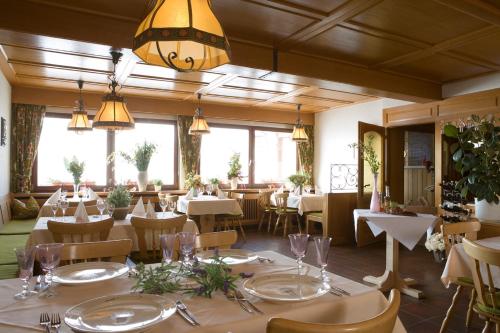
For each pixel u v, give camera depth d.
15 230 4.44
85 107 6.16
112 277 1.57
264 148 8.03
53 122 6.24
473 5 2.96
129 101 6.46
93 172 6.53
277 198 6.63
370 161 4.13
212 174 7.48
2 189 5.04
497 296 2.17
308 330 0.90
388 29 3.50
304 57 4.23
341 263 4.67
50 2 2.93
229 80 5.39
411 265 4.57
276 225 6.75
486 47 3.96
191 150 7.07
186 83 5.61
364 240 5.71
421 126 7.11
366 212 3.90
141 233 2.97
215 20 1.53
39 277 1.54
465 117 5.16
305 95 6.40
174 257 2.18
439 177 5.44
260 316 1.21
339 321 1.34
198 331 1.10
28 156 5.86
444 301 3.36
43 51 4.14
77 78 5.34
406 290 3.54
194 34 1.38
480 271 2.18
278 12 3.14
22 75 5.19
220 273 1.47
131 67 4.70
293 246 1.63
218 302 1.33
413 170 7.10
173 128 7.12
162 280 1.47
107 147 6.61
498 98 4.79
